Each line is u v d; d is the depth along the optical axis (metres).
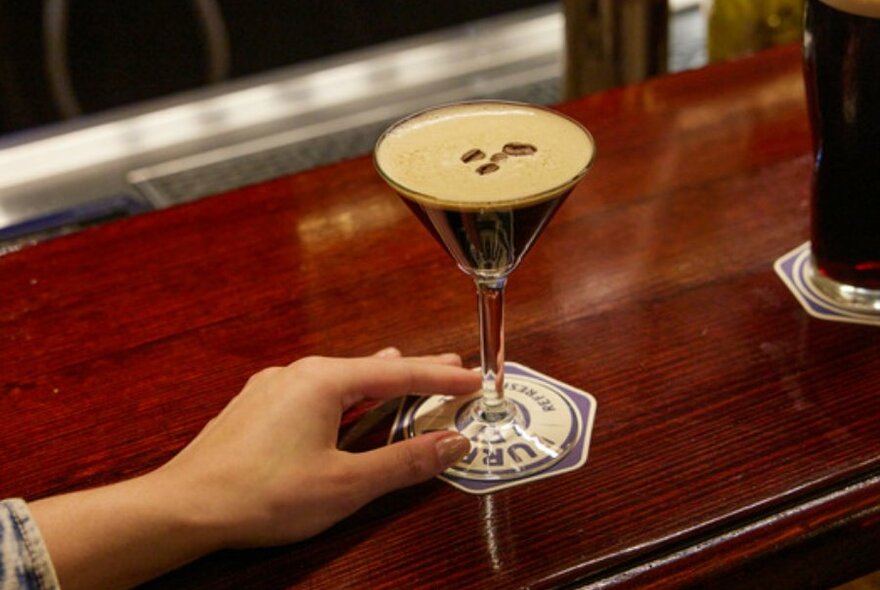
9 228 1.05
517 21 1.40
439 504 0.60
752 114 0.94
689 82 0.99
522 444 0.63
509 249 0.58
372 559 0.58
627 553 0.57
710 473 0.61
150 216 0.86
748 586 0.58
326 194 0.87
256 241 0.82
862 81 0.64
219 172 1.16
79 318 0.75
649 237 0.80
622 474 0.61
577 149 0.59
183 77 1.65
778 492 0.60
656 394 0.66
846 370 0.68
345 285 0.77
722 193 0.84
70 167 1.16
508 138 0.61
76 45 1.56
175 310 0.76
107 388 0.70
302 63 1.70
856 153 0.67
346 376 0.62
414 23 1.72
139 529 0.55
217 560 0.58
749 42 1.10
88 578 0.54
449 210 0.54
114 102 1.62
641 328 0.72
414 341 0.72
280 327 0.74
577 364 0.69
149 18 1.57
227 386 0.69
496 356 0.64
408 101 1.27
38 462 0.65
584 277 0.76
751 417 0.65
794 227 0.80
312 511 0.58
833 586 0.62
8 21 1.51
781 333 0.71
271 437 0.58
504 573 0.56
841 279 0.72
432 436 0.62
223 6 1.60
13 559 0.53
